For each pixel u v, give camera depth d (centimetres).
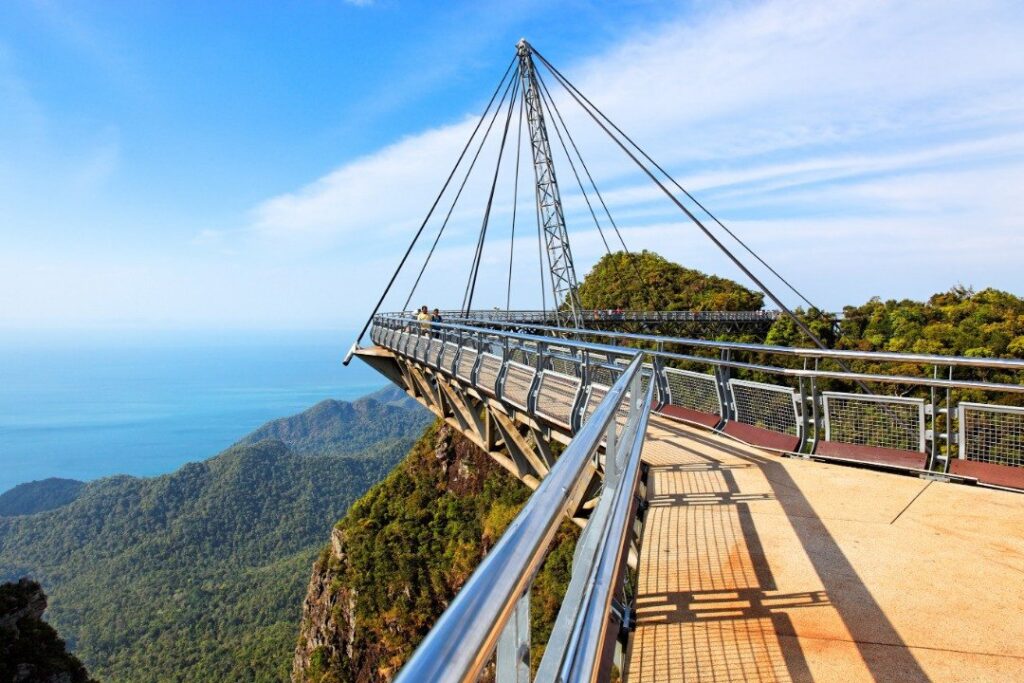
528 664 112
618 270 11438
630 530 523
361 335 3341
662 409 1236
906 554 482
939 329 4731
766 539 522
